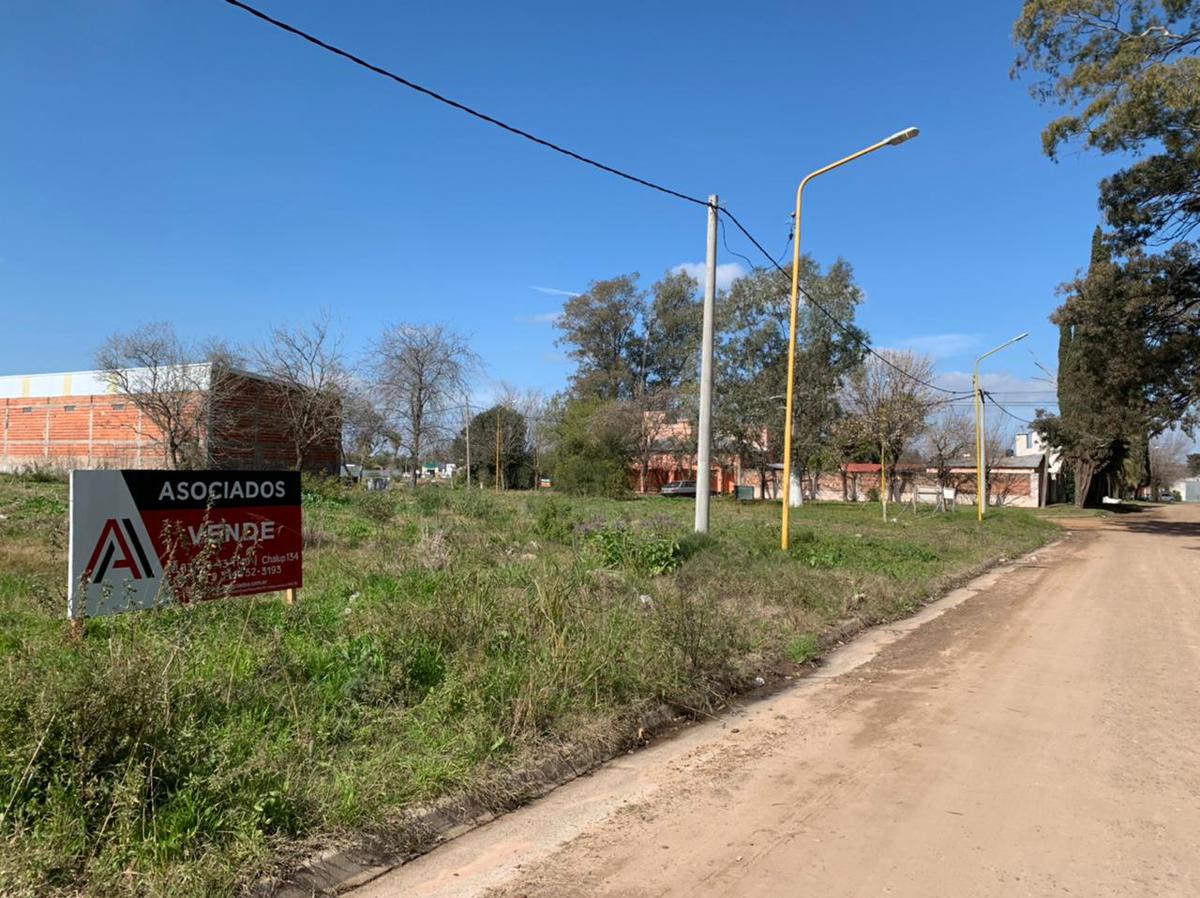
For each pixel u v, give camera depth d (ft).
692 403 141.90
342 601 25.63
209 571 20.26
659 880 12.10
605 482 132.67
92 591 18.75
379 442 120.26
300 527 24.00
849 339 127.85
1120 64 72.18
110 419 123.34
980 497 106.11
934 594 44.57
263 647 18.76
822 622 32.32
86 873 10.59
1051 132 76.28
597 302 228.84
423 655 19.27
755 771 16.92
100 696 12.31
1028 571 59.26
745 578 37.47
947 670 26.55
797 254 51.37
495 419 175.94
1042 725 20.18
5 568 28.91
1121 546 85.05
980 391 107.24
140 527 19.80
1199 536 101.19
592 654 20.67
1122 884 11.97
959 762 17.38
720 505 121.19
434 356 118.11
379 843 12.78
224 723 14.90
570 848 13.25
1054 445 166.61
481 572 28.73
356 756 14.98
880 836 13.62
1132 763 17.31
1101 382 101.40
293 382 96.58
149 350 95.40
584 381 221.66
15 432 132.57
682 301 229.45
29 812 11.19
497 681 18.38
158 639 16.15
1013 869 12.44
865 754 17.98
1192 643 31.17
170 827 11.59
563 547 43.83
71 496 18.61
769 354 135.85
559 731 17.69
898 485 147.23
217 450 96.58
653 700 20.47
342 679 18.03
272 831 12.39
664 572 37.29
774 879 12.12
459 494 68.85
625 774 16.80
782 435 133.59
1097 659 28.22
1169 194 84.12
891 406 113.91
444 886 11.96
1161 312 93.35
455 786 14.65
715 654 23.30
